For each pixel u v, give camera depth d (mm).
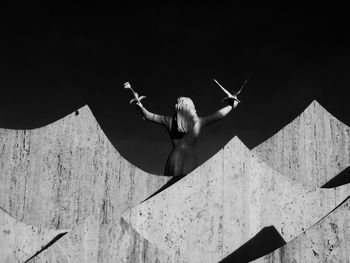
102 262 4289
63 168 6480
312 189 5148
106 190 6516
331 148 7098
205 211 4992
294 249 4043
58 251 4312
